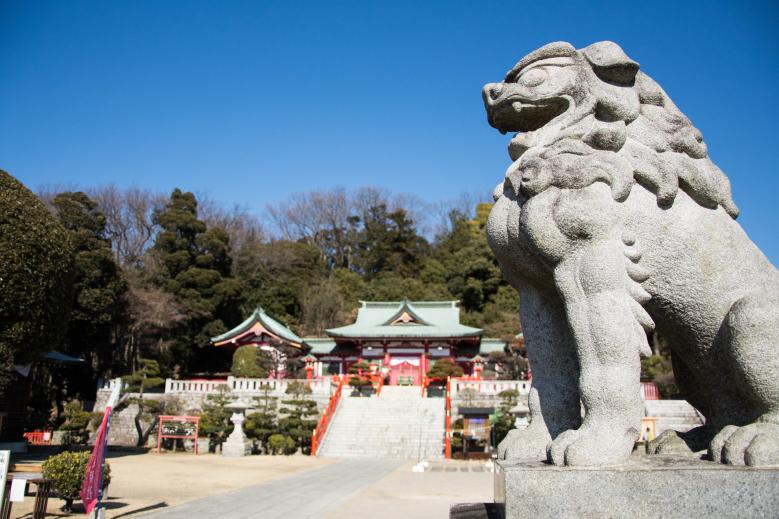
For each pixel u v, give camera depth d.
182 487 13.54
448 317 45.62
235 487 13.79
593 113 3.53
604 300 3.11
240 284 46.38
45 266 16.03
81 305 32.03
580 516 2.74
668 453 3.45
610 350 3.03
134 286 39.84
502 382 29.19
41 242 16.03
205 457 22.20
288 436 24.52
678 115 3.54
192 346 43.19
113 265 34.66
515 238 3.52
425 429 25.84
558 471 2.80
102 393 28.06
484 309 55.16
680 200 3.44
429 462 20.86
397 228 67.56
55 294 16.42
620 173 3.31
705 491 2.68
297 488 13.69
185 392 29.78
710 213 3.46
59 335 17.02
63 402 31.72
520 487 2.82
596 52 3.56
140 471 16.73
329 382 30.38
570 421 3.47
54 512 9.54
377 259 65.50
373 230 67.19
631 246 3.29
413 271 65.31
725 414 3.53
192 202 47.56
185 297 43.12
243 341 41.69
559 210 3.22
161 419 24.58
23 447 19.91
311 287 57.94
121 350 37.06
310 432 24.59
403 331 42.16
